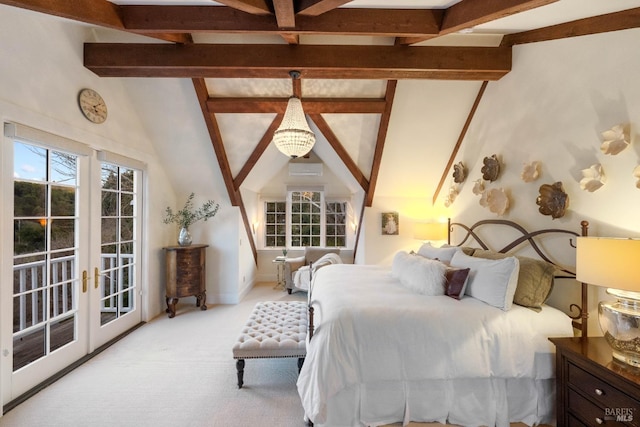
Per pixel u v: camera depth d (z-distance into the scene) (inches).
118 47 106.3
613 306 63.8
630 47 70.7
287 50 105.4
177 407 84.7
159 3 81.4
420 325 76.5
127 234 144.0
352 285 104.6
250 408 84.5
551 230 92.2
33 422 78.3
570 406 67.4
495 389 76.9
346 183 236.5
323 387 70.9
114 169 134.9
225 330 142.5
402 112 140.3
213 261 188.7
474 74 111.9
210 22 83.0
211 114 140.9
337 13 84.2
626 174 71.6
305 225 252.1
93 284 117.8
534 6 64.7
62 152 104.3
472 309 80.4
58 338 103.3
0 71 80.5
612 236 74.7
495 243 122.9
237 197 185.5
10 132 82.8
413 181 179.5
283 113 137.6
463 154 148.0
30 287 93.5
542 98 96.6
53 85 96.4
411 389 76.4
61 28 98.7
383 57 106.0
